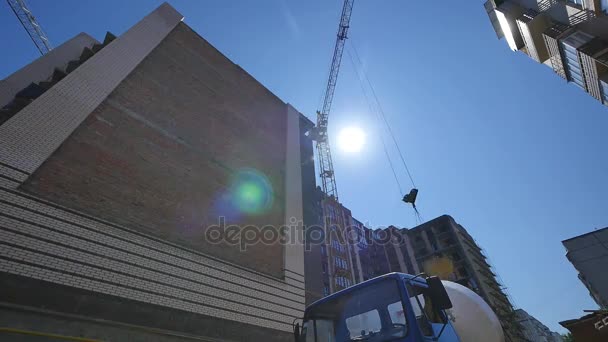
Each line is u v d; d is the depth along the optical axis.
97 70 12.20
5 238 7.59
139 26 15.41
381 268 64.56
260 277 13.79
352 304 5.00
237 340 11.34
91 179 10.09
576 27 15.29
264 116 20.77
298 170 20.77
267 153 19.16
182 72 16.22
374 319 4.57
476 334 5.38
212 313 11.11
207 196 13.90
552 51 17.62
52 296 7.74
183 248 11.57
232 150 16.69
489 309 5.76
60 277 8.08
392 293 4.64
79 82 11.34
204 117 16.09
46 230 8.35
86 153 10.37
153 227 11.10
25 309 7.13
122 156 11.43
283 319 13.44
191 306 10.62
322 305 5.41
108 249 9.41
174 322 9.91
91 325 8.06
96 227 9.43
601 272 31.16
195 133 15.08
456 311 5.76
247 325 11.97
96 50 14.53
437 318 4.73
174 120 14.36
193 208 12.99
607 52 13.75
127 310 8.98
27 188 8.52
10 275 7.32
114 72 12.79
